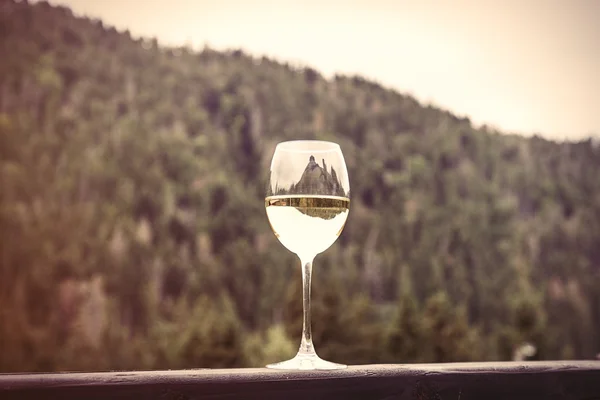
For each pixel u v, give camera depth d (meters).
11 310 5.28
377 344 6.28
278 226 0.48
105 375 0.37
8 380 0.35
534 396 0.46
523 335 6.75
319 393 0.40
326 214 0.48
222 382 0.38
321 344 6.10
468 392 0.44
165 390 0.37
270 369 0.41
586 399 0.48
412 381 0.43
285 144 0.49
